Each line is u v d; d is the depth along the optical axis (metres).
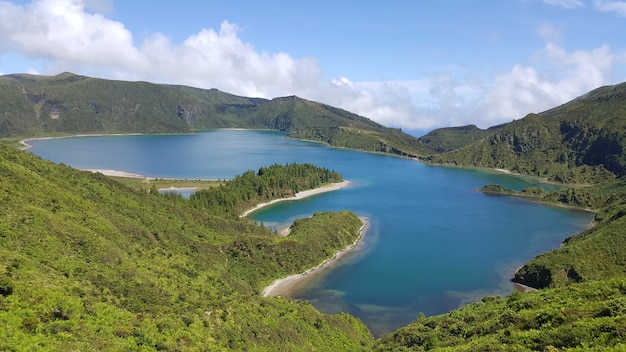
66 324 53.50
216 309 81.00
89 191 135.50
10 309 52.56
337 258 169.50
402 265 164.62
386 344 90.19
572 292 83.69
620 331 51.50
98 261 84.69
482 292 142.88
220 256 142.50
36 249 75.94
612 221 179.88
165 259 109.62
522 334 62.06
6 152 126.38
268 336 79.81
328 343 90.81
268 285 141.50
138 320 63.69
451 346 72.25
